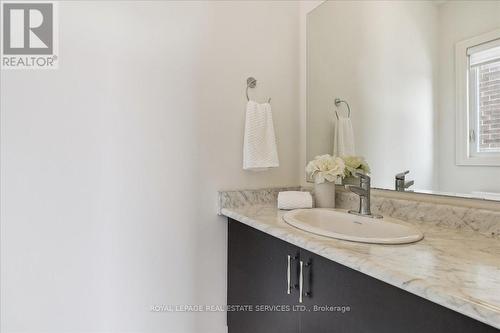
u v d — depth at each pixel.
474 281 0.55
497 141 0.88
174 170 1.35
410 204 1.08
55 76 1.16
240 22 1.52
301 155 1.67
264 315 1.12
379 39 1.25
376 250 0.74
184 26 1.38
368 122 1.29
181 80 1.37
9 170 1.10
